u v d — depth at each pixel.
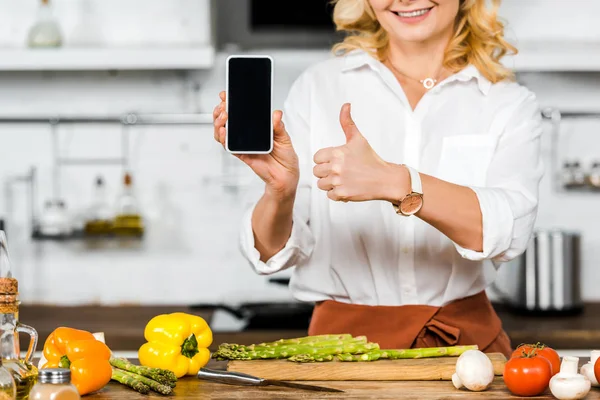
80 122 3.88
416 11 1.92
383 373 1.67
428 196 1.72
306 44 3.87
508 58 3.33
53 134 3.91
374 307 1.98
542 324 3.30
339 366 1.67
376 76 2.08
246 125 1.60
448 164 2.02
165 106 3.92
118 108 3.92
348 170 1.67
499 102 2.04
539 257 3.45
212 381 1.66
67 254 3.94
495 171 1.97
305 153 2.09
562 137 3.89
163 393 1.56
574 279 3.48
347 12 2.12
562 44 3.75
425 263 2.01
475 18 2.03
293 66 3.87
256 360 1.73
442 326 1.91
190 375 1.71
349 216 2.04
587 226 3.91
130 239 3.94
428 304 2.03
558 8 3.83
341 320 2.00
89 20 3.76
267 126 1.61
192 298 3.96
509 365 1.56
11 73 3.89
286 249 1.92
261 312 3.46
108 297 3.95
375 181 1.68
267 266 1.93
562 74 3.91
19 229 3.92
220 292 3.96
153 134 3.92
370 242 2.03
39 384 1.37
